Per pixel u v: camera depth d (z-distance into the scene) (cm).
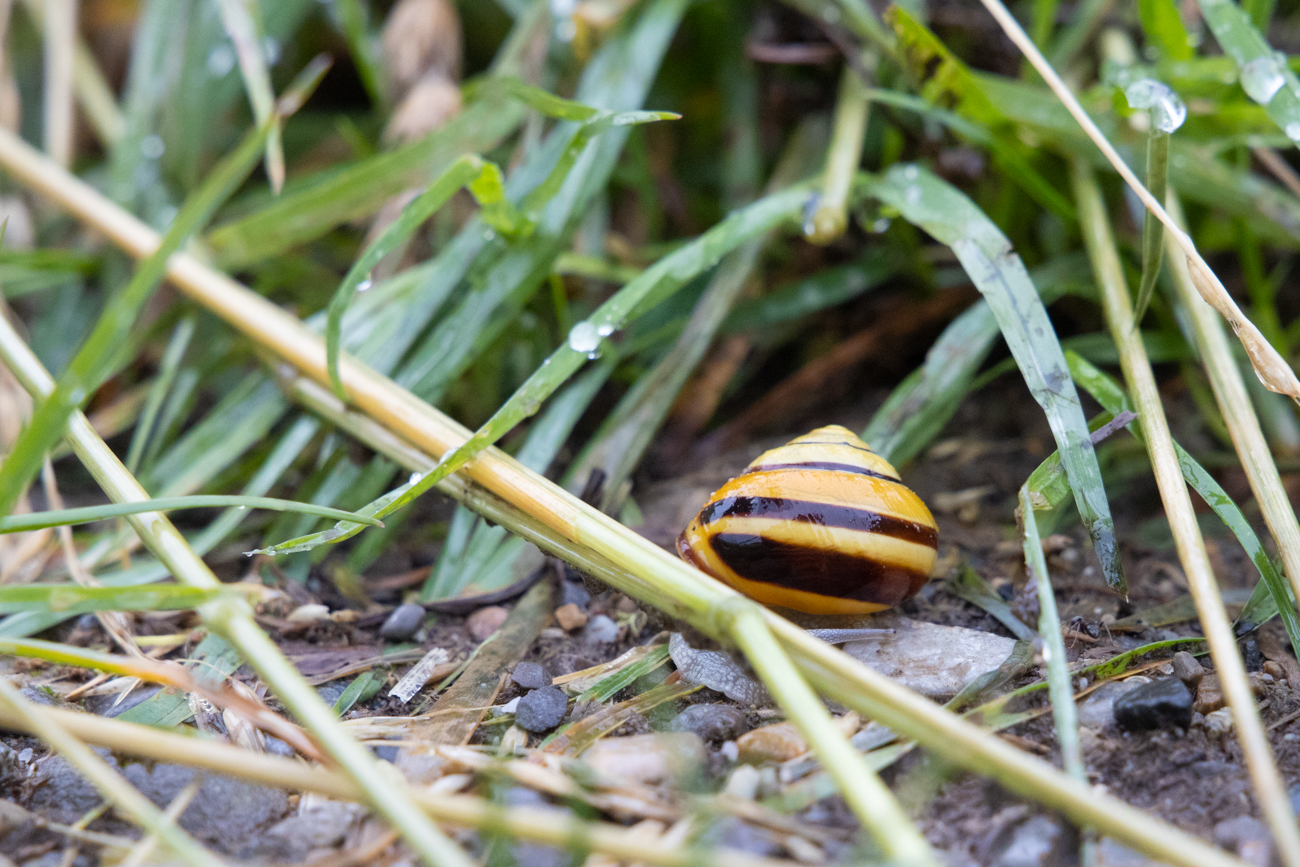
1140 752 30
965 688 30
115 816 29
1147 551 33
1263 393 35
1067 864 29
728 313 36
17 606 30
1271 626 31
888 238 36
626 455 34
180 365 36
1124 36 36
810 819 29
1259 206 34
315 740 30
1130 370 32
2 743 30
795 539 30
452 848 28
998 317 32
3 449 34
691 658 31
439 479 31
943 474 35
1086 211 34
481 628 32
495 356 35
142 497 31
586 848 28
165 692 31
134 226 35
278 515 34
